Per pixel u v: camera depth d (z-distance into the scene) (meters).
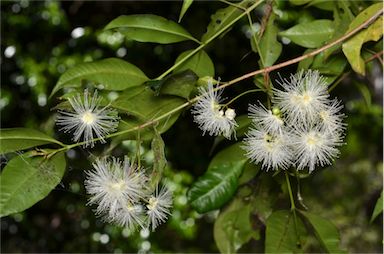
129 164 0.52
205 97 0.51
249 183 0.65
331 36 0.58
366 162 1.52
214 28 0.57
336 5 0.59
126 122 0.53
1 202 0.50
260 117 0.51
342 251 0.58
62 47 1.31
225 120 0.51
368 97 0.67
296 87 0.51
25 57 1.30
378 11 0.52
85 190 0.54
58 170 0.51
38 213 1.38
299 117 0.51
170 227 1.21
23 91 1.31
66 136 0.55
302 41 0.58
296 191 0.61
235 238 0.65
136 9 1.26
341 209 1.53
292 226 0.58
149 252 1.31
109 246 1.33
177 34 0.56
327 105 0.53
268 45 0.57
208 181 0.61
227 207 0.65
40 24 1.31
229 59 1.23
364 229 1.51
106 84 0.54
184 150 1.29
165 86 0.52
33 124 1.28
